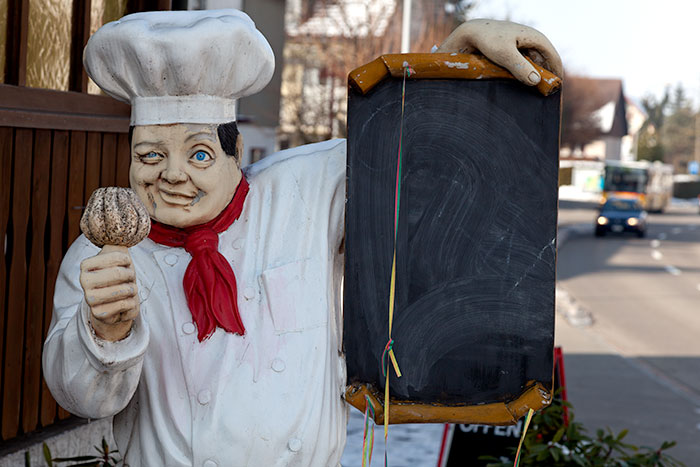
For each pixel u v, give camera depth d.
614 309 17.27
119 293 2.05
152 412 2.40
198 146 2.37
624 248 29.84
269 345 2.40
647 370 12.23
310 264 2.50
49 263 4.66
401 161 2.41
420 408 2.42
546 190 2.40
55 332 2.28
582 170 63.03
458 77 2.38
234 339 2.38
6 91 4.30
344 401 2.54
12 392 4.44
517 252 2.41
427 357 2.43
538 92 2.38
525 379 2.42
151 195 2.40
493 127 2.39
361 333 2.44
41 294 4.59
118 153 5.17
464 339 2.42
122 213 2.05
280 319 2.42
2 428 4.40
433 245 2.42
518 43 2.37
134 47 2.29
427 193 2.41
